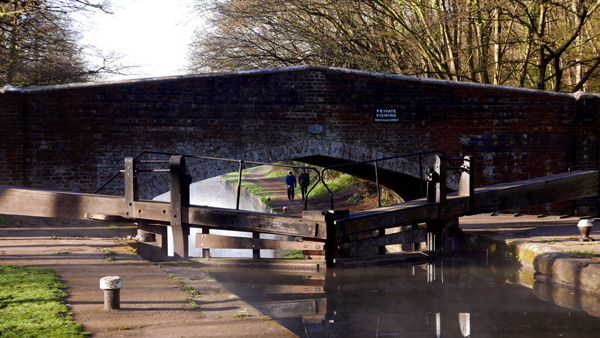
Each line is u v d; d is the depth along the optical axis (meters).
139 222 8.14
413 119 14.00
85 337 3.63
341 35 21.56
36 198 8.48
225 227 7.95
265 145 13.16
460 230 9.60
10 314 4.06
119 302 4.46
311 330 5.35
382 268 8.36
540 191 10.16
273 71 13.12
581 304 6.35
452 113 14.20
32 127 11.41
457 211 9.00
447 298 6.67
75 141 11.78
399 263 8.58
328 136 13.57
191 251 13.51
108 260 6.77
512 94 14.46
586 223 8.20
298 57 21.98
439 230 9.11
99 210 8.18
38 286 4.98
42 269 5.87
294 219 7.87
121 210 8.09
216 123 12.80
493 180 14.46
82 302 4.62
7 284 5.02
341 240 8.32
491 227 10.21
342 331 5.31
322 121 13.52
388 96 13.84
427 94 14.05
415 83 13.98
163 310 4.46
